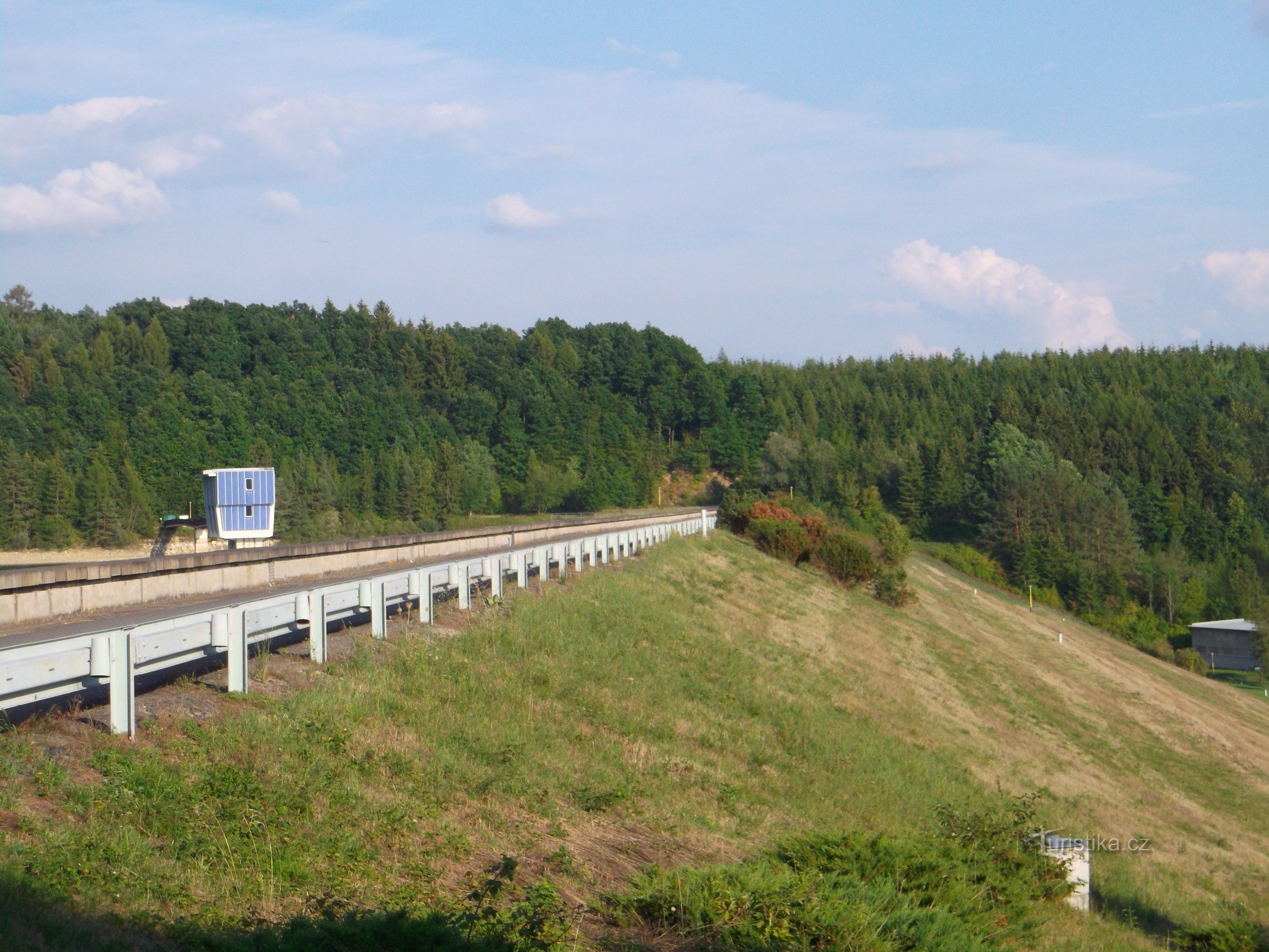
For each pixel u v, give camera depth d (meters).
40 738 8.07
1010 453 119.25
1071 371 177.62
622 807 11.19
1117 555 102.81
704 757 14.82
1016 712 32.06
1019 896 11.38
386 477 103.31
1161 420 140.38
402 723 11.18
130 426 99.31
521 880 8.40
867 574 50.66
